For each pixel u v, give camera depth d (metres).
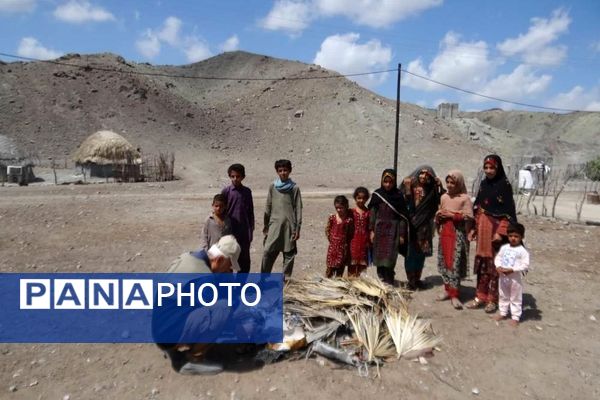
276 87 74.31
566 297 6.66
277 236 6.50
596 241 10.28
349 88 68.62
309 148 53.34
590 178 35.44
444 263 6.20
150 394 4.09
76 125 50.88
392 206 6.41
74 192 20.98
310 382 4.26
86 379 4.32
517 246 5.61
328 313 5.09
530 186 24.14
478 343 5.15
